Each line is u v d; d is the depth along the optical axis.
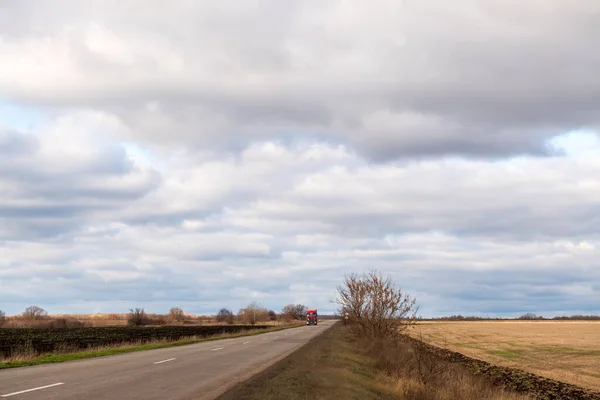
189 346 37.69
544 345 62.66
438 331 96.25
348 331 53.94
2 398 12.55
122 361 23.81
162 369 20.25
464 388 20.52
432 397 19.19
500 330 103.25
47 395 13.10
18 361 22.55
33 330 79.44
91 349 33.00
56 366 20.95
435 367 21.55
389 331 35.66
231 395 13.42
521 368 39.59
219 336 55.69
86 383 15.59
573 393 28.25
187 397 13.35
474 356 48.31
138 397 13.20
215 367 21.45
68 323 118.44
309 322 129.88
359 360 28.00
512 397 22.25
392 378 22.44
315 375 18.34
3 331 74.06
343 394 15.27
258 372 19.42
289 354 28.36
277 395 13.52
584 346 61.31
